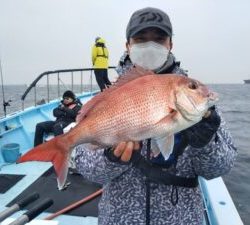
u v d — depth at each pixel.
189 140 0.76
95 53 4.64
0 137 2.77
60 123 2.91
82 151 0.88
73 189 1.95
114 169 0.81
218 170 0.82
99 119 0.75
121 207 0.86
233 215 1.28
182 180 0.84
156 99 0.72
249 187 3.28
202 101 0.70
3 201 1.86
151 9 0.89
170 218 0.84
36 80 3.57
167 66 0.91
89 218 1.62
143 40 0.89
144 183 0.85
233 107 13.94
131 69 0.79
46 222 1.22
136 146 0.76
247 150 5.20
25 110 3.41
